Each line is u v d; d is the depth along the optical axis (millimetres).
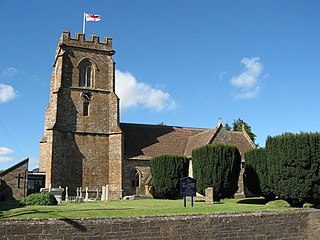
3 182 36656
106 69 44938
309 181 24797
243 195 41500
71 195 39531
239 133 48906
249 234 19188
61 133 40406
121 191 40906
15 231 14633
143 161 43594
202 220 18141
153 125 49250
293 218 20766
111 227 16172
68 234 15406
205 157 30891
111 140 42750
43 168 43719
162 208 23328
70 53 43438
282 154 25938
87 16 44844
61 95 41594
